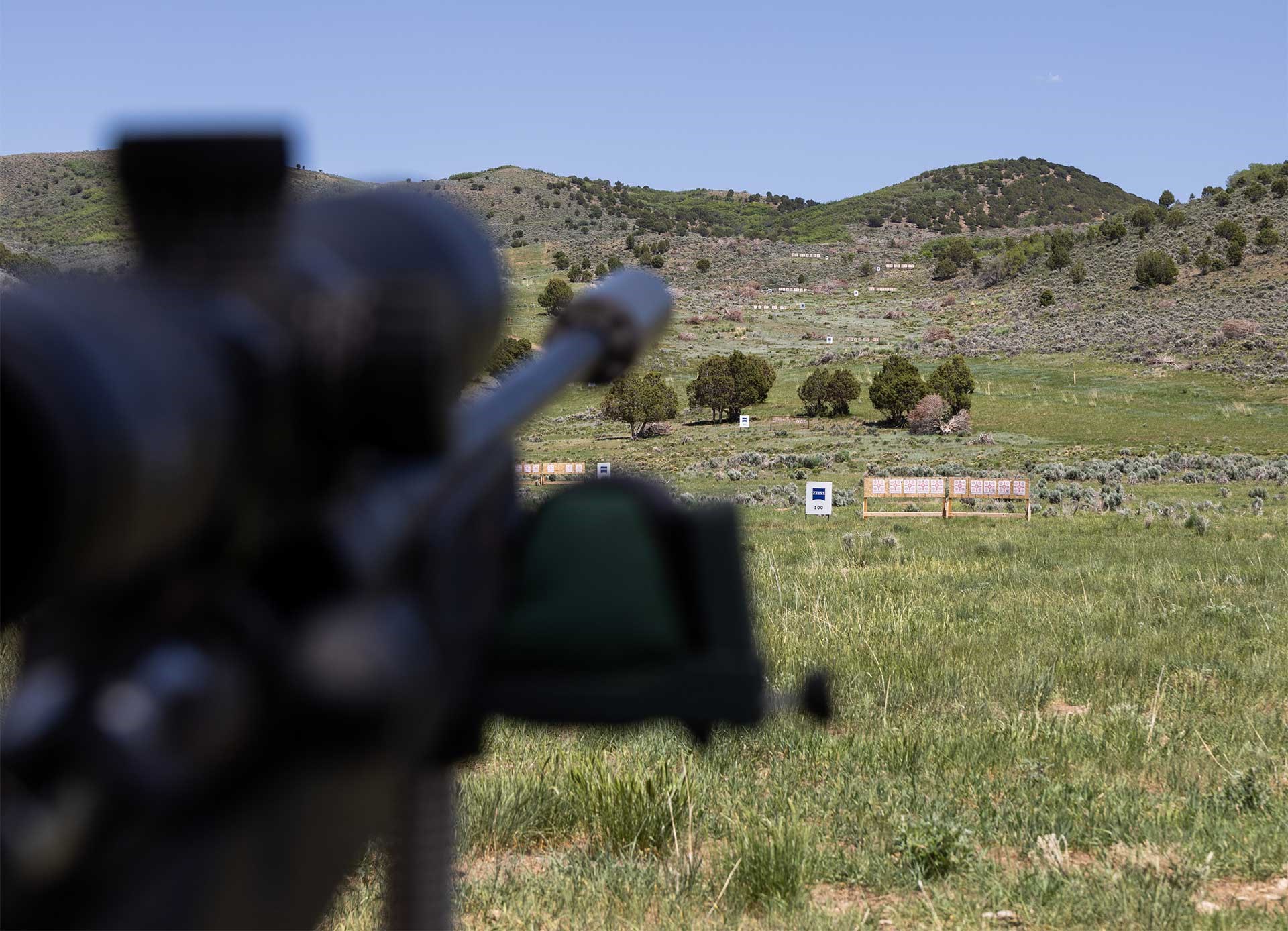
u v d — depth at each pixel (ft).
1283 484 165.07
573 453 238.68
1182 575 54.85
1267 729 24.75
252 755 1.61
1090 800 19.31
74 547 1.36
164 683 1.48
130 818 1.45
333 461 1.77
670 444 247.50
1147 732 23.62
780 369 362.12
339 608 1.73
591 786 18.31
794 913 14.28
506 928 13.25
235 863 1.57
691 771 19.94
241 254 1.71
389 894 2.51
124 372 1.42
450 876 2.57
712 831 17.72
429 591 2.01
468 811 17.57
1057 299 442.09
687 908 14.32
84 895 1.43
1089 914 14.57
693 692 2.39
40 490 1.33
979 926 14.06
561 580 2.44
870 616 37.99
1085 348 351.05
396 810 2.45
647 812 17.46
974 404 279.49
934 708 26.43
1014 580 52.42
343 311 1.72
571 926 13.30
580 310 2.69
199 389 1.53
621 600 2.42
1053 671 30.19
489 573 2.37
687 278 645.92
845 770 20.95
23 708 1.49
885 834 17.62
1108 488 141.90
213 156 1.70
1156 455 204.03
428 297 1.80
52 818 1.39
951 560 62.64
